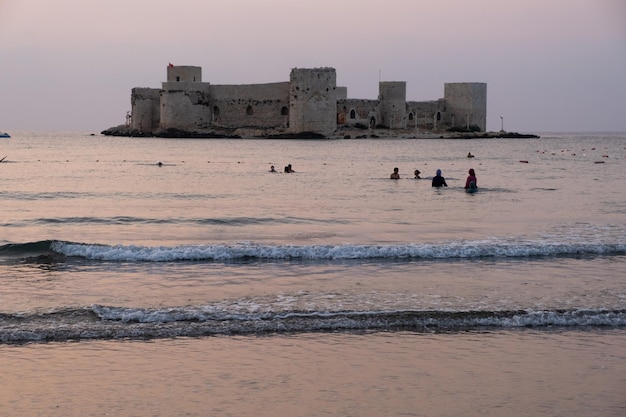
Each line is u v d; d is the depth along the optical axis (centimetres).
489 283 1920
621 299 1772
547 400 1227
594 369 1358
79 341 1475
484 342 1491
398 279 1962
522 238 2558
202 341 1481
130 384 1277
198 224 2917
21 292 1819
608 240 2508
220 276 1998
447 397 1236
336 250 2255
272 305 1705
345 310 1658
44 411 1175
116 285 1897
